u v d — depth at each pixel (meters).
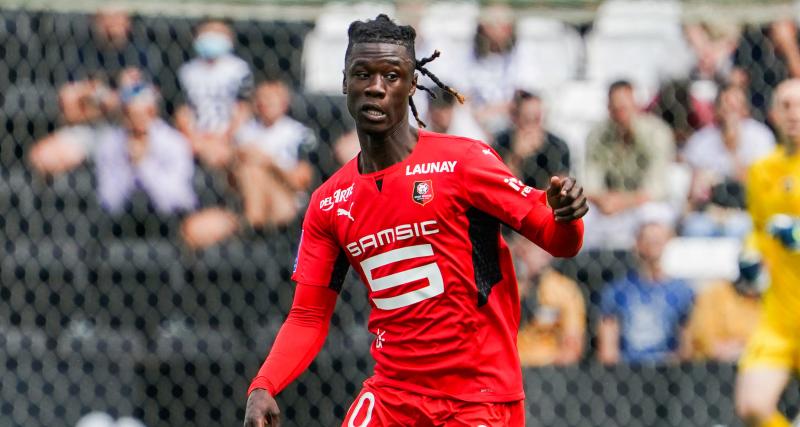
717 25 25.62
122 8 23.02
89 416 22.00
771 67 25.58
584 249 23.70
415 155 11.84
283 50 24.67
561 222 10.84
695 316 23.44
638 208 24.48
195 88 24.19
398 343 12.11
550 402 22.22
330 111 24.45
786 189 22.16
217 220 23.20
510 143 24.19
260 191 23.41
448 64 24.69
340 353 22.11
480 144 11.89
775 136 25.59
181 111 24.16
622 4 25.06
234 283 22.84
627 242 24.22
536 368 22.30
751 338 22.80
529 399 22.14
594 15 24.02
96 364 22.23
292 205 23.50
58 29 23.66
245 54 24.59
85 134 23.62
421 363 12.01
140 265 22.84
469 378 11.97
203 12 23.14
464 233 11.73
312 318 12.62
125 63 24.00
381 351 12.33
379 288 12.04
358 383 22.12
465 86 24.70
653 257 23.42
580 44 25.69
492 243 11.98
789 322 22.20
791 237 22.06
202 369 22.33
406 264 11.82
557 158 24.11
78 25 23.78
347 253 12.27
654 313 23.27
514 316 12.27
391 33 11.60
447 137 11.95
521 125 24.16
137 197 23.42
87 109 23.70
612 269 23.39
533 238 11.48
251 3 23.25
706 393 22.67
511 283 12.20
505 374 12.02
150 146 23.66
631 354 23.06
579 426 22.27
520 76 25.19
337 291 12.67
